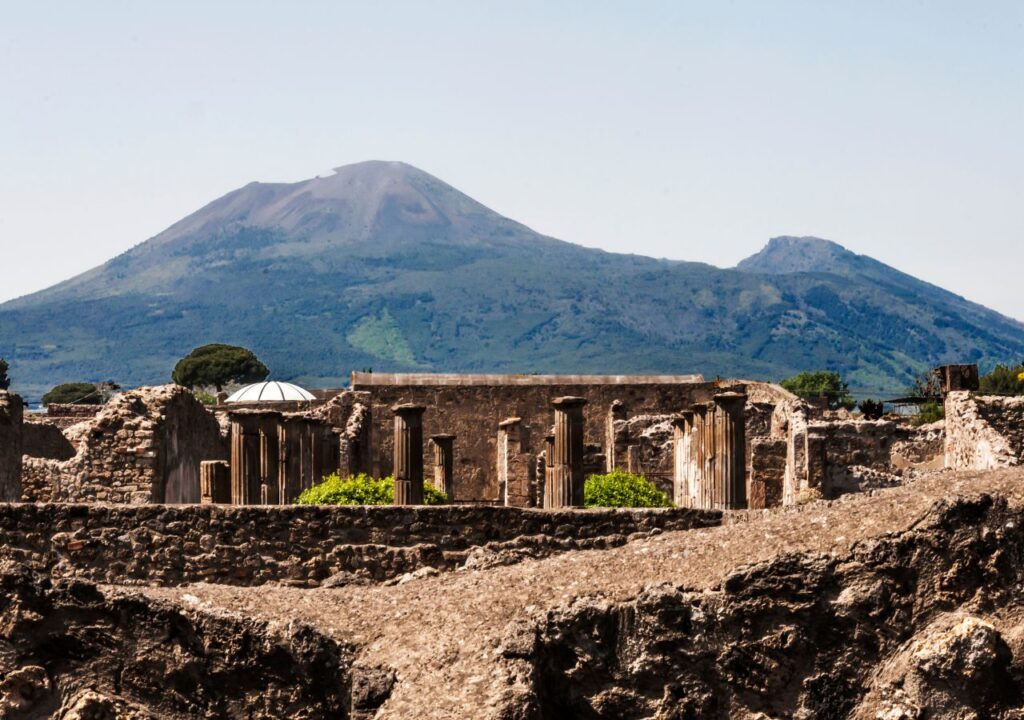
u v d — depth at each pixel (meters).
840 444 57.09
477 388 94.94
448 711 24.00
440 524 30.20
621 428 77.94
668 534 28.05
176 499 51.19
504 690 24.17
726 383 95.75
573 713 25.28
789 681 25.30
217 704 25.98
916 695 24.80
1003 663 24.88
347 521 30.14
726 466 43.94
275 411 45.06
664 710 25.23
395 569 30.00
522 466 88.81
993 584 25.39
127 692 26.02
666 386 95.38
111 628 26.14
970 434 47.38
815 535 26.06
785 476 61.22
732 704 25.30
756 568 25.53
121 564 29.75
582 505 39.78
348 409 93.69
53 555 29.73
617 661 25.39
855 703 25.16
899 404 84.88
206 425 57.66
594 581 26.11
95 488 47.94
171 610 26.20
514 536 30.30
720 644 25.36
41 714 25.81
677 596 25.45
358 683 25.03
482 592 26.45
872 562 25.50
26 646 25.97
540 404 95.06
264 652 25.88
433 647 25.25
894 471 56.66
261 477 44.41
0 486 41.66
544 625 25.39
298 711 25.78
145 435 48.22
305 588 28.78
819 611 25.39
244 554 29.89
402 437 40.16
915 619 25.36
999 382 99.75
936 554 25.48
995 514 25.64
